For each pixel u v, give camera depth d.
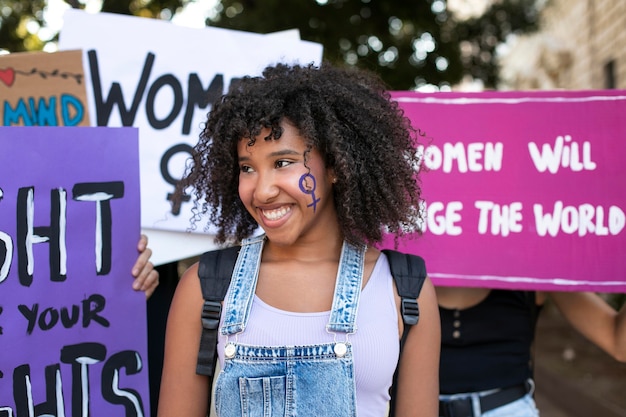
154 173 2.71
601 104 2.53
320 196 1.68
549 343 8.81
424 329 1.71
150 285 2.27
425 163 2.60
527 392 2.44
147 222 2.68
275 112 1.63
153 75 2.75
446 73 9.38
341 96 1.72
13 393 2.02
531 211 2.54
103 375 2.14
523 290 2.54
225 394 1.58
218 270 1.70
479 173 2.58
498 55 10.27
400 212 1.81
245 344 1.59
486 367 2.39
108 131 2.19
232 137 1.70
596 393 6.23
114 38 2.72
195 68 2.78
